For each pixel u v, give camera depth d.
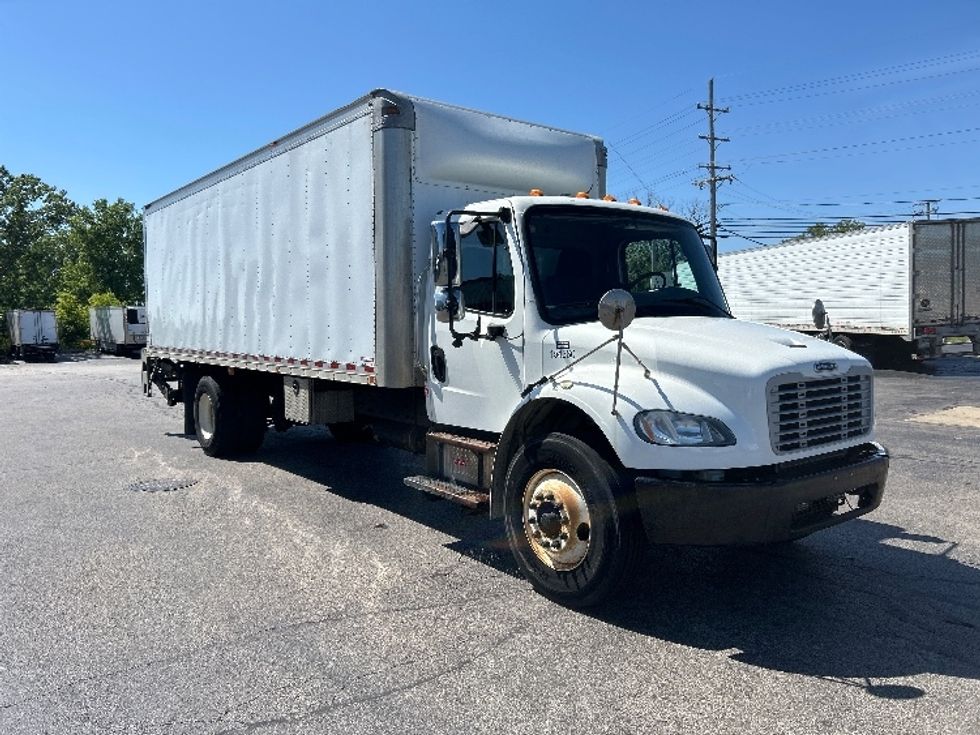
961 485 8.14
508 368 5.51
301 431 12.39
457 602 5.02
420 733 3.46
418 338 6.38
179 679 3.97
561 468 4.90
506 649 4.31
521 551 5.17
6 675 4.04
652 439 4.44
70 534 6.63
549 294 5.39
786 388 4.53
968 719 3.54
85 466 9.76
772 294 25.89
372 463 9.73
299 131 7.51
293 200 7.70
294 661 4.17
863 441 5.04
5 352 40.47
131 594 5.19
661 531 4.46
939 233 20.73
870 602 4.99
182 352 10.70
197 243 10.05
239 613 4.84
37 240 53.94
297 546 6.23
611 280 5.67
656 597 5.09
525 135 7.03
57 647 4.36
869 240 21.94
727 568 5.66
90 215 68.25
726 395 4.45
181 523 6.95
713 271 6.30
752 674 4.00
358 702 3.73
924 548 6.09
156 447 11.20
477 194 6.72
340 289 6.96
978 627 4.59
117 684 3.93
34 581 5.46
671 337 4.78
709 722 3.53
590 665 4.11
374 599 5.07
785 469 4.55
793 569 5.63
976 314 21.09
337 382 7.69
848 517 4.87
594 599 4.71
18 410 16.30
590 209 5.82
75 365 35.53
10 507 7.61
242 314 8.89
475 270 5.79
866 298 22.12
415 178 6.32
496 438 5.78
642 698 3.75
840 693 3.79
